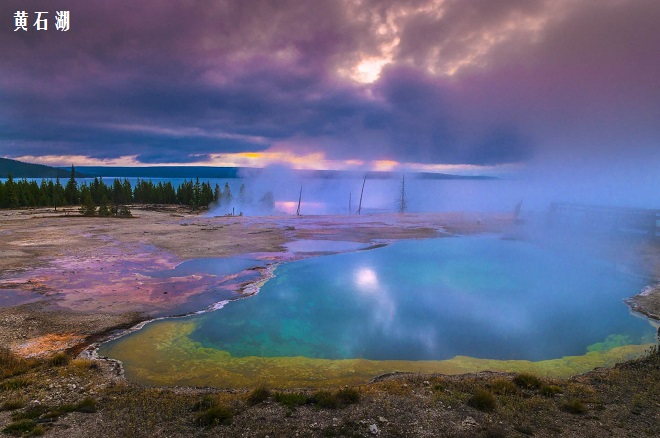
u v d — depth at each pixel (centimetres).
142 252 2828
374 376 1090
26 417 770
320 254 2878
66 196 9119
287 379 1066
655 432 705
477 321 1582
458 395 874
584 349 1302
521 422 747
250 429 729
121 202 10044
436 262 2655
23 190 8575
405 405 830
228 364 1166
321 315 1639
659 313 1569
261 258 2706
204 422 750
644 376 972
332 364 1175
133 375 1077
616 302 1795
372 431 718
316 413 799
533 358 1230
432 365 1170
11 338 1283
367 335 1423
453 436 702
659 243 2830
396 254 2941
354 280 2203
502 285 2112
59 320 1464
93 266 2361
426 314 1652
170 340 1347
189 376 1078
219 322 1534
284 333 1432
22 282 1961
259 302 1794
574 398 850
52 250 2839
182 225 4581
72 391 910
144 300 1753
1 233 3722
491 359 1222
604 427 725
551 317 1606
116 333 1388
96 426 734
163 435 702
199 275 2214
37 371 1027
